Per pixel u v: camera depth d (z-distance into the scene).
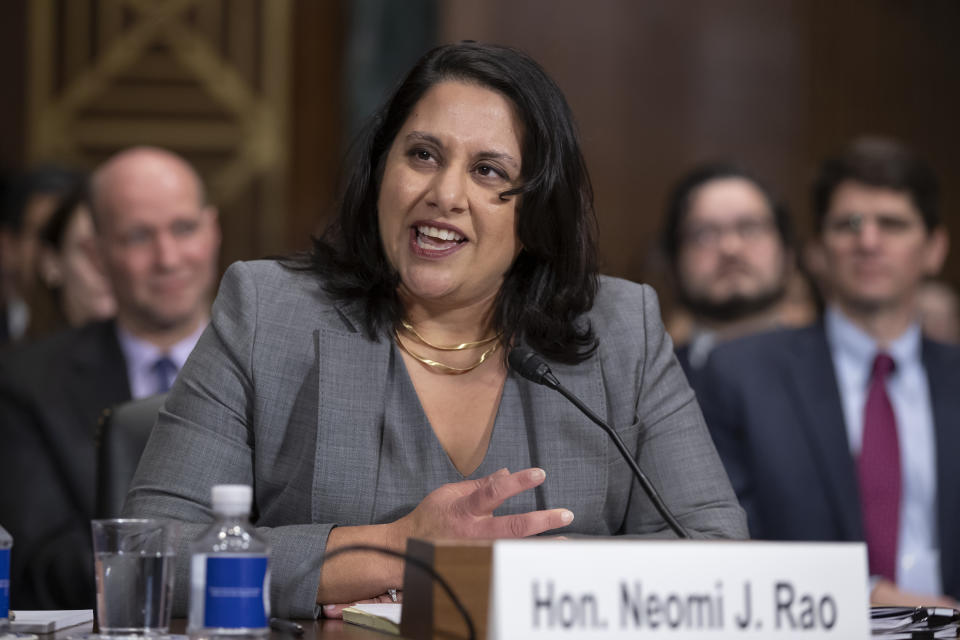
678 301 11.91
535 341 5.43
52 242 11.38
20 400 8.59
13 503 8.25
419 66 5.33
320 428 5.02
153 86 19.91
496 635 3.14
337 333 5.21
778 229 11.78
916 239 9.38
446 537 4.34
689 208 11.70
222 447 5.02
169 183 9.35
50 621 4.08
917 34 20.91
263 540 3.63
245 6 20.09
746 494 8.95
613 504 5.44
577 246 5.45
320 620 4.39
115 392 8.91
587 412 4.79
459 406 5.35
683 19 20.55
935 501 8.91
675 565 3.31
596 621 3.21
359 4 20.23
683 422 5.57
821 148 20.67
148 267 9.25
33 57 19.72
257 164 19.94
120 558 3.69
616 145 20.41
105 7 19.89
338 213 5.57
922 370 9.33
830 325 9.52
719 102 20.56
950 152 20.92
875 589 8.23
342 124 20.33
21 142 19.81
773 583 3.40
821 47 20.73
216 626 3.52
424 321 5.46
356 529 4.57
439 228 5.15
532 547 3.20
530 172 5.26
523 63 5.31
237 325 5.23
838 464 8.88
